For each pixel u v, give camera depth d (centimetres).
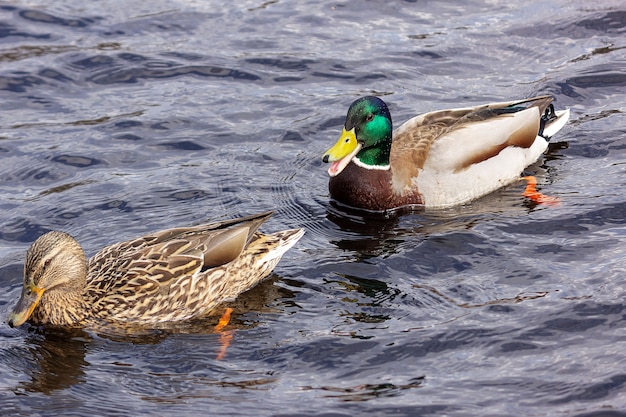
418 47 1714
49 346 1021
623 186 1315
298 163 1420
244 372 968
